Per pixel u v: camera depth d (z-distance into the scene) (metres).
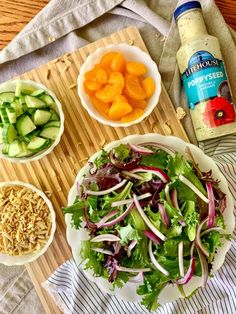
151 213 0.30
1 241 0.35
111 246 0.31
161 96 0.36
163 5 0.37
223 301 0.35
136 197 0.30
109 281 0.31
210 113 0.33
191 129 0.36
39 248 0.34
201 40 0.33
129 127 0.36
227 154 0.35
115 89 0.34
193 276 0.32
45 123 0.34
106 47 0.35
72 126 0.36
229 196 0.32
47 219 0.34
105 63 0.35
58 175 0.36
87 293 0.35
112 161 0.31
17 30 0.37
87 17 0.36
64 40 0.37
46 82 0.36
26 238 0.34
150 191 0.31
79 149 0.36
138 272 0.31
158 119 0.36
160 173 0.30
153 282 0.30
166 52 0.36
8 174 0.36
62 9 0.36
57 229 0.35
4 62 0.37
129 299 0.33
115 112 0.34
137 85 0.34
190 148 0.33
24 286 0.38
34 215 0.34
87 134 0.36
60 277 0.35
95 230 0.31
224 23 0.36
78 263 0.33
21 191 0.35
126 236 0.30
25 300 0.38
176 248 0.30
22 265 0.38
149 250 0.30
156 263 0.30
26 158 0.34
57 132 0.34
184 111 0.36
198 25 0.33
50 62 0.36
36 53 0.37
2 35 0.37
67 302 0.35
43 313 0.38
